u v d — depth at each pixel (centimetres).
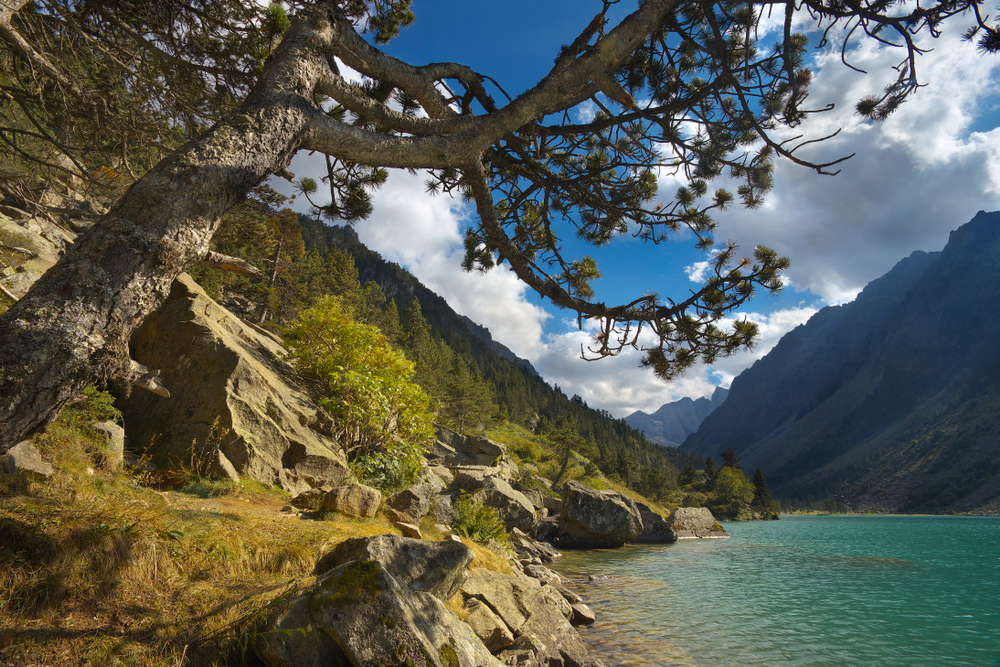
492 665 417
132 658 288
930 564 2322
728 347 555
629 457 10950
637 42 437
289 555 453
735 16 566
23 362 223
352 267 6812
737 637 1010
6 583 292
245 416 818
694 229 739
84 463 529
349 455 1048
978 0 463
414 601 385
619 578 1750
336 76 381
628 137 731
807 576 1900
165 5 549
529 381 17725
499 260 538
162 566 369
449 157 400
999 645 994
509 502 2319
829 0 507
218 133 294
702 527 4838
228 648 326
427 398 1238
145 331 938
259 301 3397
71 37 554
